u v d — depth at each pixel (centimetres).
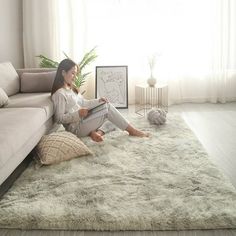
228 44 433
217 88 443
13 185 193
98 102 286
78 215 158
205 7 424
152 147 253
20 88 342
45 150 222
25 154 206
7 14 400
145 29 430
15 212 162
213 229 150
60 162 225
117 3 423
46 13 419
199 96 452
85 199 173
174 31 429
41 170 213
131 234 149
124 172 207
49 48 430
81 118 272
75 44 432
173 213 158
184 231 150
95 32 432
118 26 430
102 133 284
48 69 360
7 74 322
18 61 433
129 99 451
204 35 433
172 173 204
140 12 425
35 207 166
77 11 425
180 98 450
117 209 162
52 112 272
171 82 441
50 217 157
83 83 429
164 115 322
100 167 216
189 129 303
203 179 194
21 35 434
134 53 437
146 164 220
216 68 438
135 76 445
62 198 175
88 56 420
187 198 172
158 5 422
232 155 241
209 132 301
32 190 185
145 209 162
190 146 253
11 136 178
